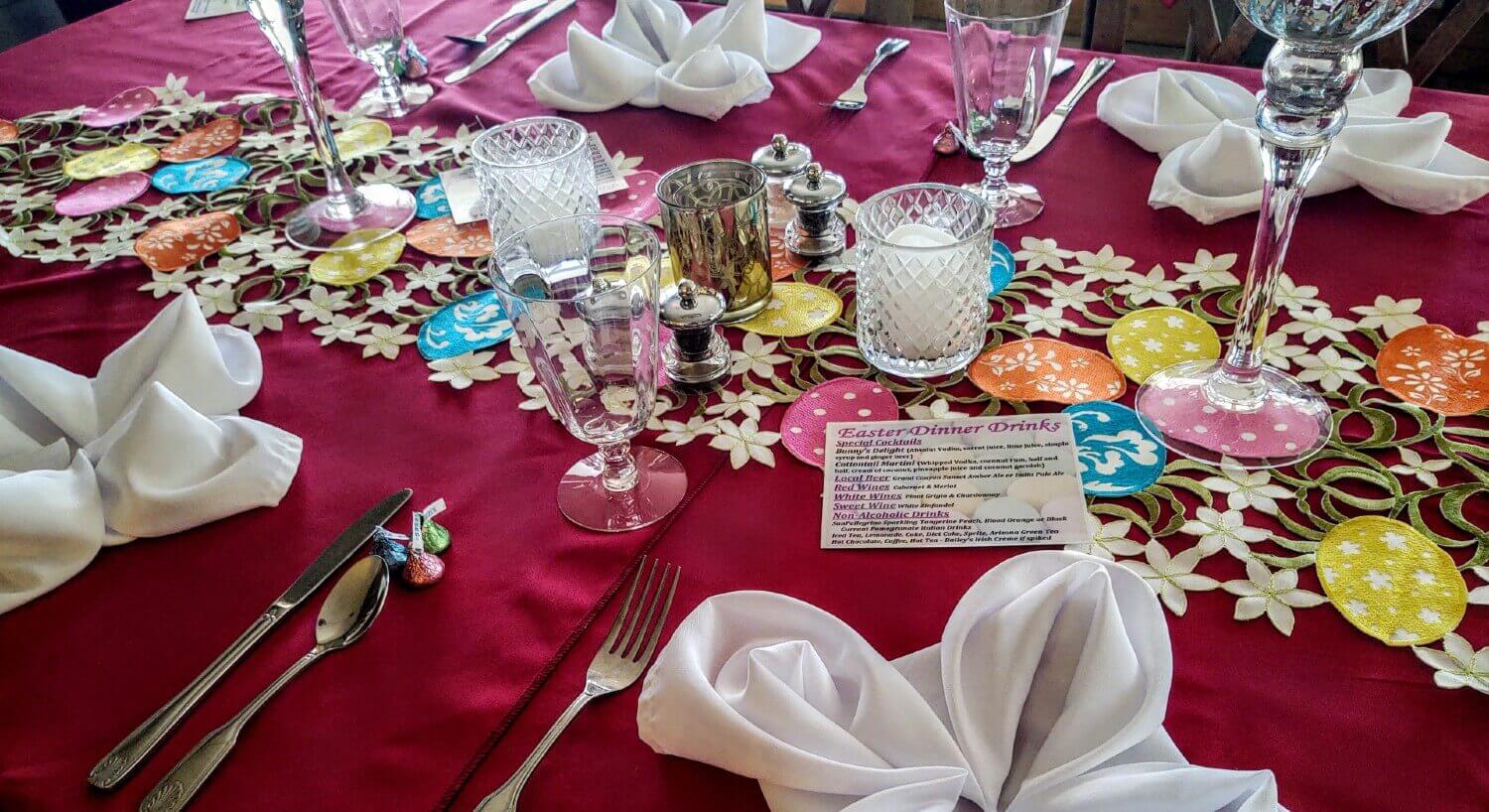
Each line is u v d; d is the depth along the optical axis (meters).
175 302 0.69
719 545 0.57
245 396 0.71
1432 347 0.64
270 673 0.51
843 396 0.67
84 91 1.23
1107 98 0.96
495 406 0.69
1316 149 0.53
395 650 0.52
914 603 0.52
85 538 0.58
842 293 0.78
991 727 0.43
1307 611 0.49
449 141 1.06
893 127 1.00
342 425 0.69
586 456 0.64
